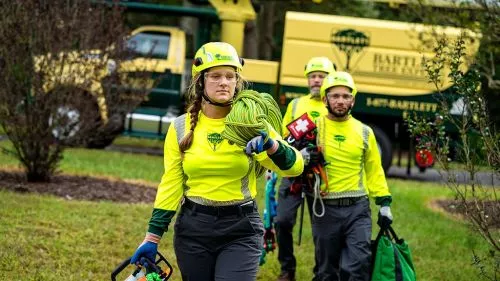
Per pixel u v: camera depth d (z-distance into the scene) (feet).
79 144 53.52
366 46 74.84
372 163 31.76
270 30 99.76
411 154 77.92
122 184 56.39
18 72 50.39
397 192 65.31
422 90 74.38
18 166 57.93
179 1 94.68
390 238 31.32
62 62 50.88
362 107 75.25
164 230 22.70
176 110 79.41
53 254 36.55
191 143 22.35
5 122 51.90
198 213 22.44
